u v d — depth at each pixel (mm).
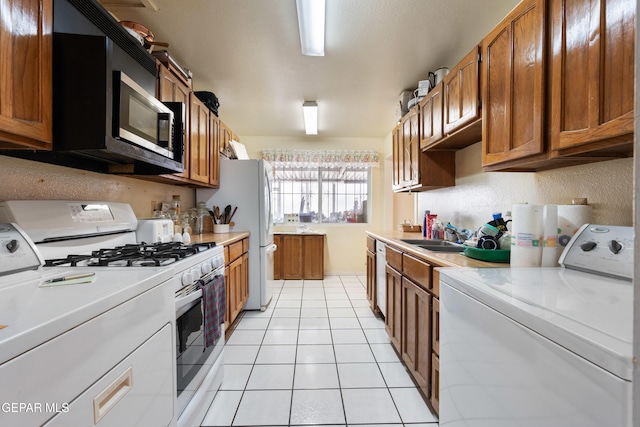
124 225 1644
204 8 1710
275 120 3783
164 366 972
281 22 1840
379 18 1791
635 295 383
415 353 1646
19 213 1102
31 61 908
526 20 1150
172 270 1048
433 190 2902
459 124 1733
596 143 911
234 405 1541
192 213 2791
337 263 4633
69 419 559
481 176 2039
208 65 2361
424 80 2553
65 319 556
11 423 450
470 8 1704
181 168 1763
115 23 1257
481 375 820
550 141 1049
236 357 2039
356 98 3035
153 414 891
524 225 1160
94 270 985
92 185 1641
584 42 903
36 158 1247
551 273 1023
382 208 4656
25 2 881
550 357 579
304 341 2287
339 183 4738
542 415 596
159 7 1699
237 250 2521
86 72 1052
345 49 2129
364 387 1701
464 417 913
